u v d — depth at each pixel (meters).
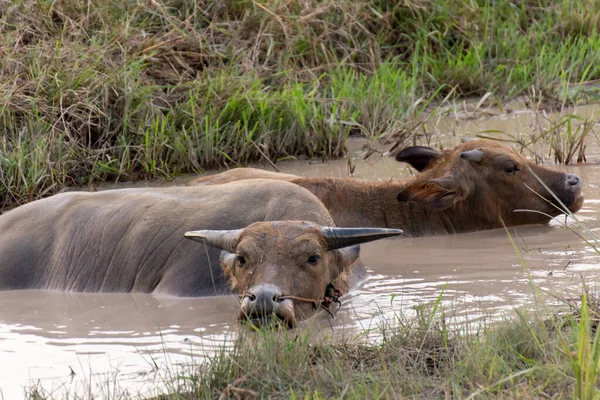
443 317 8.57
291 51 20.14
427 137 17.66
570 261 11.28
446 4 22.53
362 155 17.33
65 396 7.50
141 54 18.70
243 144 16.86
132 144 16.84
